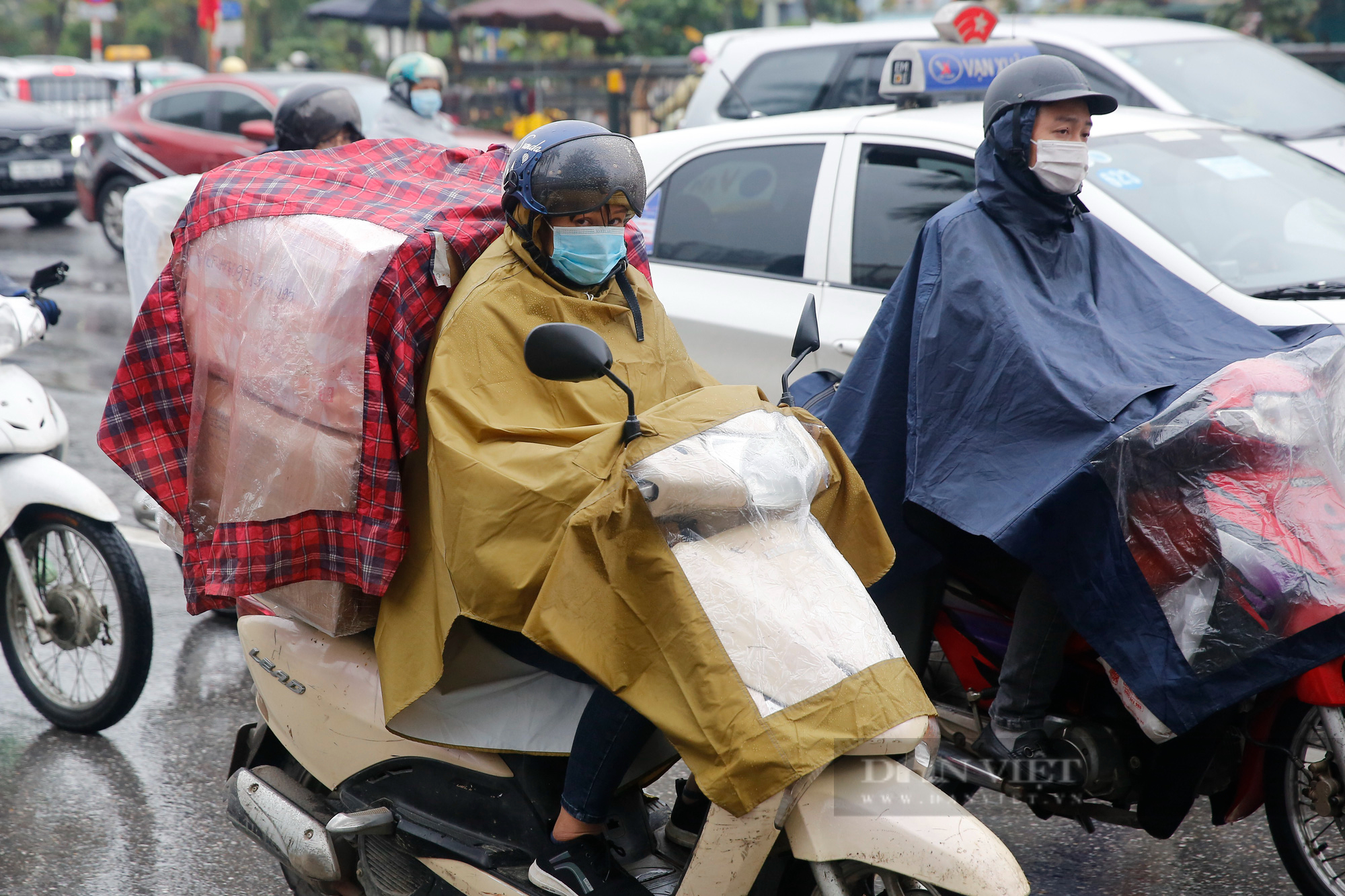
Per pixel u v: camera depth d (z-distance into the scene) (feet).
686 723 8.16
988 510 10.78
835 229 17.89
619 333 9.65
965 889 7.78
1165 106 26.35
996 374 11.06
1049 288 11.64
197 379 10.23
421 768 9.95
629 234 10.73
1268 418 10.25
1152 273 12.23
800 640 8.27
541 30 61.16
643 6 65.36
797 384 13.76
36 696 15.58
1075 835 13.41
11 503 14.87
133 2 121.19
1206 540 10.17
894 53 19.02
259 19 100.53
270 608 10.67
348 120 18.12
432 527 9.02
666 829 10.07
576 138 9.06
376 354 9.30
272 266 9.71
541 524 8.47
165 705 16.14
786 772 7.92
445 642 9.09
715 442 8.64
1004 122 11.71
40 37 136.98
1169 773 10.88
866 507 9.70
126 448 10.41
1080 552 10.48
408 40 71.05
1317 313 14.37
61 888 12.25
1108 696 11.59
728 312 18.51
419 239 9.25
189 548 10.46
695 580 8.30
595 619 8.30
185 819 13.53
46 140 55.26
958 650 12.55
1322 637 9.95
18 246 50.83
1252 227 16.05
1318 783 10.79
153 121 47.19
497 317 9.11
